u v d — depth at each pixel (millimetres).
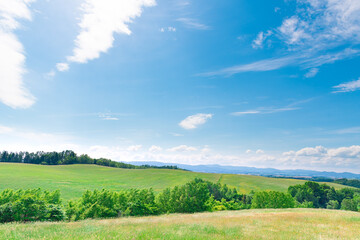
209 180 125312
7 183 84062
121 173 140000
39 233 10711
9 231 11109
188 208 37969
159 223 15852
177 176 132125
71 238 9383
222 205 65875
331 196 101125
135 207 31109
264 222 16969
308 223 16797
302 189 100312
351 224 16453
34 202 20422
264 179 133500
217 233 11547
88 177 120438
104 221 18328
